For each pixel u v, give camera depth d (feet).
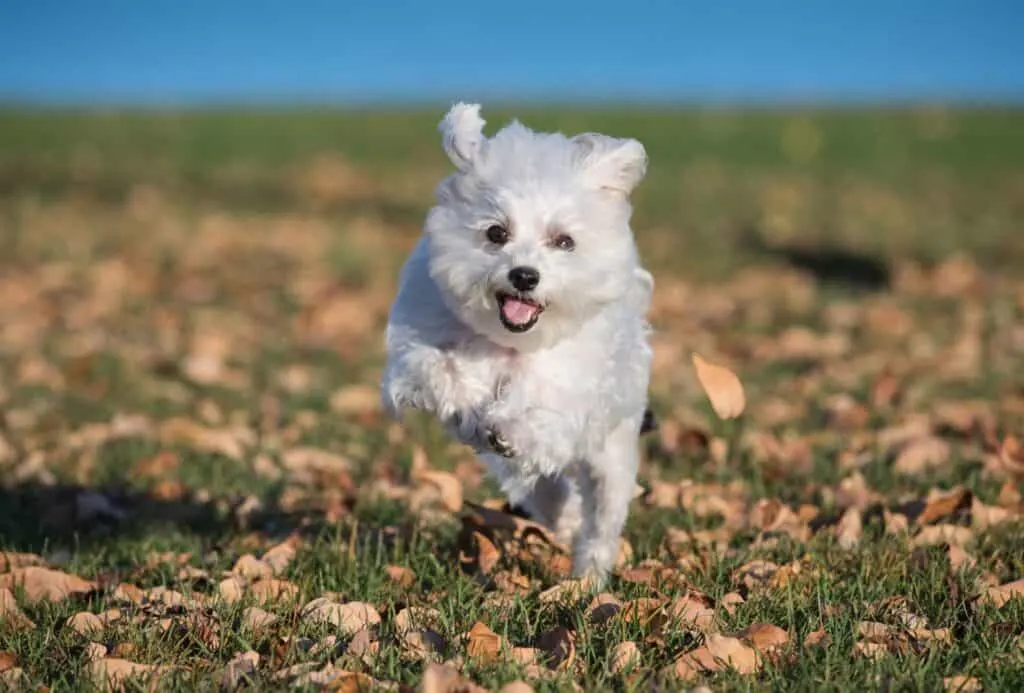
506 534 20.20
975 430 27.68
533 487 19.89
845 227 67.41
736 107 153.89
